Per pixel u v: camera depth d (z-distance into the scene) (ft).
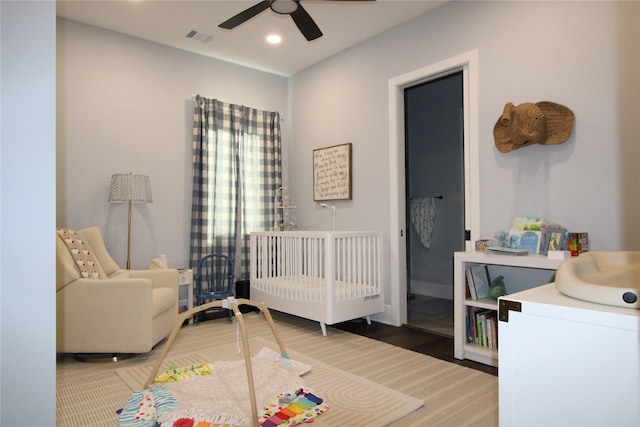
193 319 12.42
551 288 4.44
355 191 13.33
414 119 17.11
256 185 15.14
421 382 7.65
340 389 7.30
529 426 3.77
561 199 8.51
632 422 3.17
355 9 11.02
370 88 12.83
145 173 12.87
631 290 3.43
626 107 7.63
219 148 14.14
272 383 7.39
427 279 16.63
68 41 11.56
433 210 16.26
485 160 9.82
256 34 12.58
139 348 8.88
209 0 10.52
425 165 16.72
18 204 3.54
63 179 11.41
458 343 8.95
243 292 13.83
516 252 8.04
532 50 8.98
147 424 5.91
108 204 12.14
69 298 8.81
